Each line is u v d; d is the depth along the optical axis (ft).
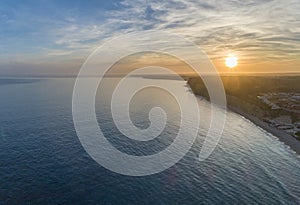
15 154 225.35
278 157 249.96
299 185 187.32
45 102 531.91
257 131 357.41
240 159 237.25
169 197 161.27
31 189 166.20
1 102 530.68
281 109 472.03
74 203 152.05
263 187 180.96
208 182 184.65
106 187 171.32
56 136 279.49
